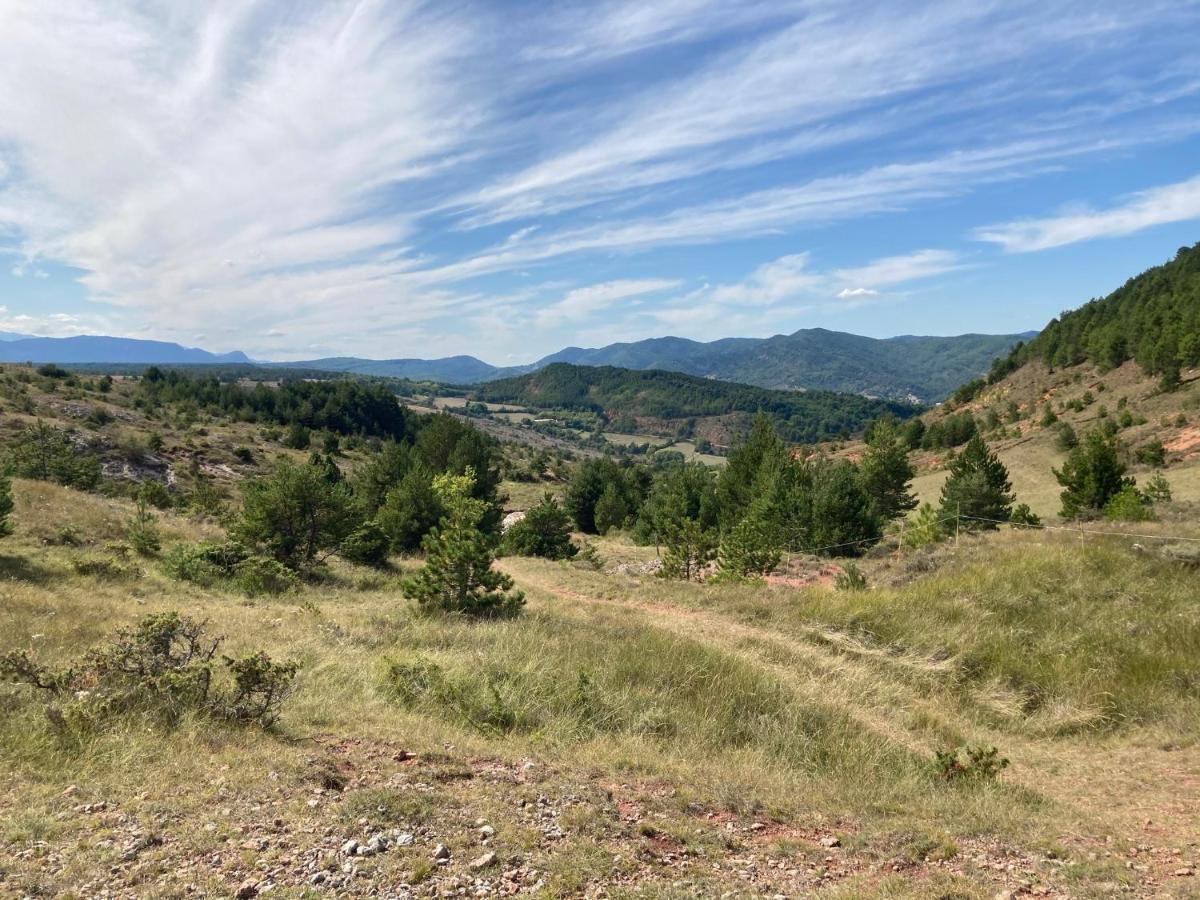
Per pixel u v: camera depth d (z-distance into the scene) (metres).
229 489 50.28
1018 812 5.59
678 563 22.61
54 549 17.22
